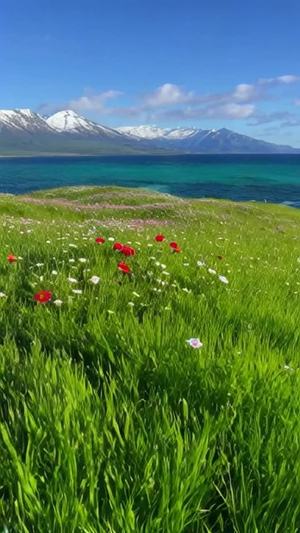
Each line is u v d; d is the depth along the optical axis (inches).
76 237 424.8
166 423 102.8
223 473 96.8
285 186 4950.8
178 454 91.4
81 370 132.9
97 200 1820.9
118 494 85.4
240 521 86.5
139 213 1465.3
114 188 2174.0
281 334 183.5
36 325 164.2
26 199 1514.5
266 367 135.1
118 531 79.6
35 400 109.7
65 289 206.8
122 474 90.4
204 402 118.7
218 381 126.4
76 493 84.0
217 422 105.4
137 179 5861.2
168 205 1584.6
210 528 85.4
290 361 151.6
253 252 536.1
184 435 101.0
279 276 342.0
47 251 293.0
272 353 150.9
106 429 99.8
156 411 109.3
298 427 104.9
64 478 89.1
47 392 113.0
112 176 6456.7
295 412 114.5
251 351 149.3
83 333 158.1
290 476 91.4
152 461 92.7
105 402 119.2
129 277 245.4
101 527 77.5
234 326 185.9
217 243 555.5
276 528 82.1
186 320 183.0
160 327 159.3
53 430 99.5
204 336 161.3
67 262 262.2
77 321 177.3
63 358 140.3
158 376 131.0
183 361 137.2
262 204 2534.5
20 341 158.9
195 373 130.1
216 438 106.0
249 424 108.3
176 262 287.4
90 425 100.1
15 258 246.8
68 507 80.7
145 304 199.9
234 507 87.1
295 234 1359.5
